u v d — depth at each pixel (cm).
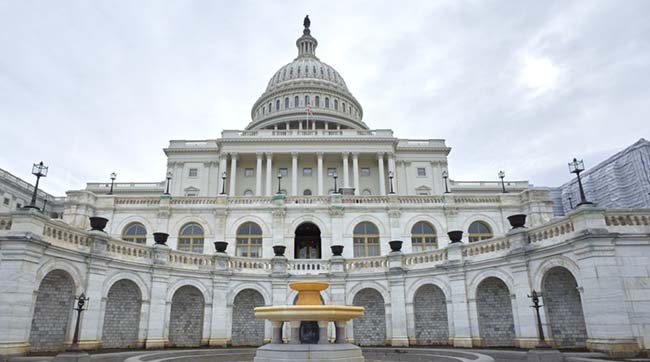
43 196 5344
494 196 2992
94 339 1664
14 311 1349
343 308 1261
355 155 5688
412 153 5972
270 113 7800
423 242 2888
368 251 2856
